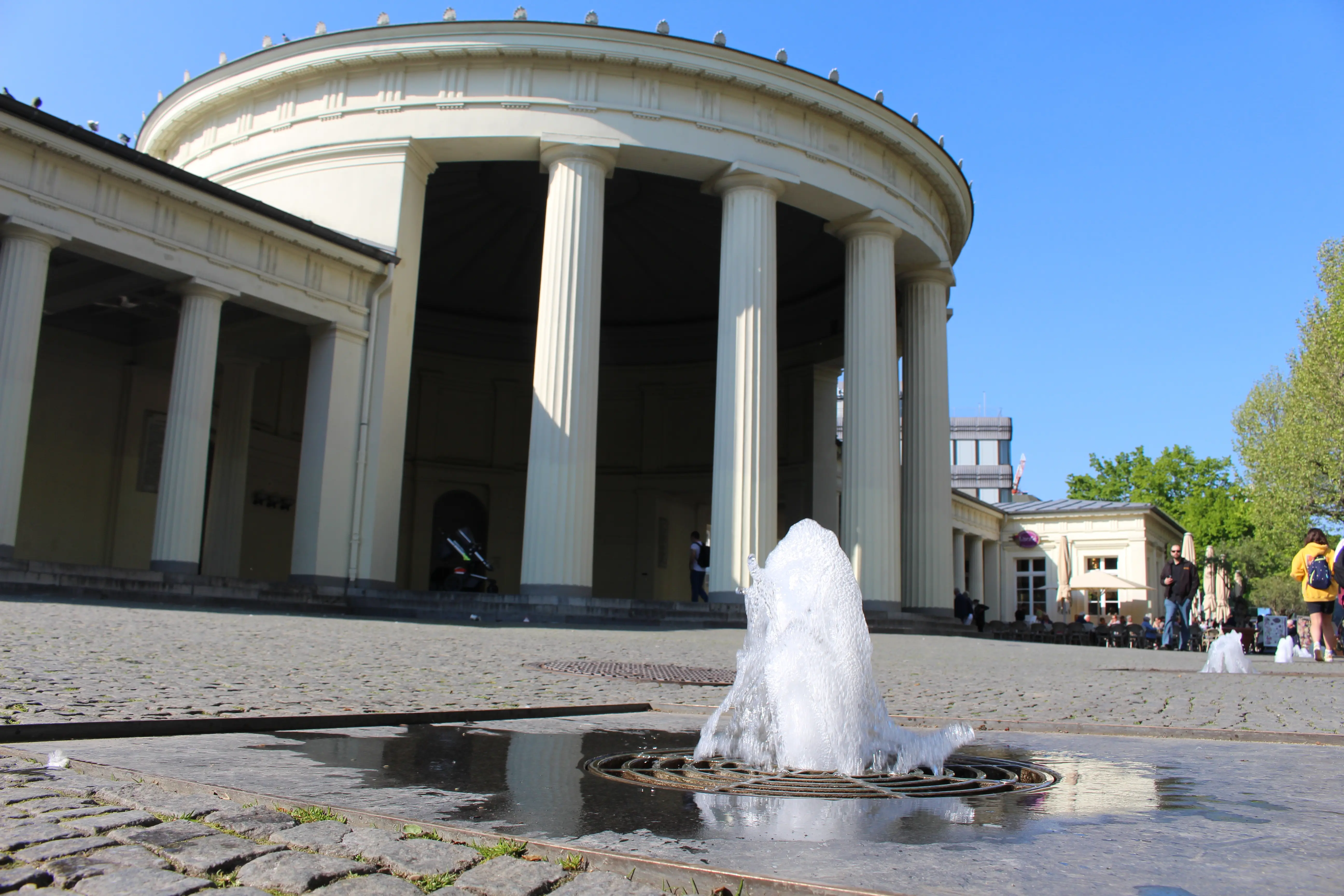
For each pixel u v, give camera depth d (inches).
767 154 941.2
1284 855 97.0
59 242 669.3
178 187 724.7
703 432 1497.3
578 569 825.5
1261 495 1545.3
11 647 294.0
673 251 1391.5
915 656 551.2
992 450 3838.6
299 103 945.5
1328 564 629.6
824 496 1370.6
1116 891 83.2
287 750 154.9
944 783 143.2
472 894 82.1
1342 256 1443.2
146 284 800.9
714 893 83.2
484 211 1299.2
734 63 922.7
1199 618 1614.2
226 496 997.8
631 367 1546.5
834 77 976.3
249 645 369.7
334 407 840.9
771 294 925.8
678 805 119.3
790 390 1428.4
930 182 1096.8
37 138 645.3
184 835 97.3
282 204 931.3
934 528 1084.5
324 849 94.0
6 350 634.8
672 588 1531.7
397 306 889.5
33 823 100.8
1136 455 2837.1
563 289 864.9
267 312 817.5
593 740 181.5
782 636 164.6
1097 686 374.3
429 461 1461.6
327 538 823.7
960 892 81.9
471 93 904.3
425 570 1438.2
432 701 239.0
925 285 1141.1
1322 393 1428.4
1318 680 435.2
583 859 92.2
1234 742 212.2
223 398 1008.2
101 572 636.7
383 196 899.4
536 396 852.6
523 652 438.9
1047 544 2118.6
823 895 81.7
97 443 979.3
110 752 145.1
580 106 897.5
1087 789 140.3
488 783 131.1
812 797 127.8
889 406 997.2
